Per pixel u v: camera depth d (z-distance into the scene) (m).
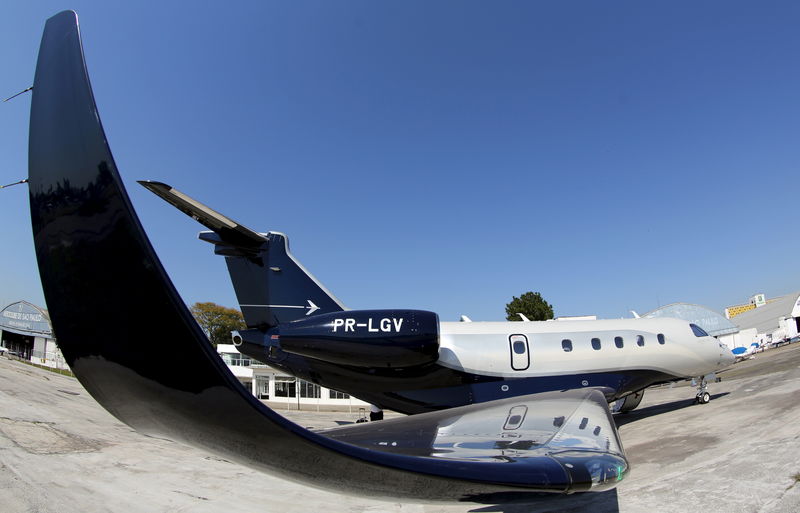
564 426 3.67
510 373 10.67
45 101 1.30
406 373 10.19
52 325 1.25
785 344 47.97
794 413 9.58
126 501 6.11
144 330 1.19
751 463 6.69
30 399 14.05
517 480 1.87
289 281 10.83
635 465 7.46
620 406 14.15
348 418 22.69
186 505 6.07
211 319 59.16
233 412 1.27
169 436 1.61
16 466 7.18
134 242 1.20
